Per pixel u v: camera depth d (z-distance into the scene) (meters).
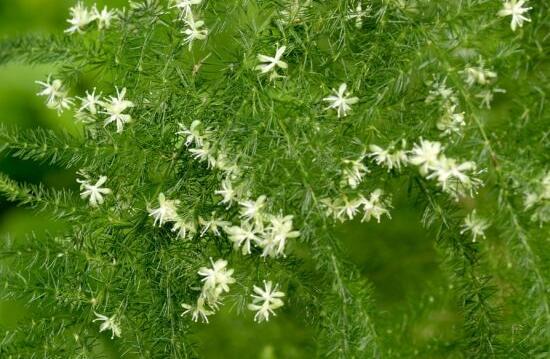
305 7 0.32
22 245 0.32
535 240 0.32
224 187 0.32
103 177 0.32
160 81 0.32
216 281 0.32
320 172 0.32
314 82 0.32
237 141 0.32
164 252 0.32
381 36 0.32
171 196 0.32
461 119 0.32
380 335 0.31
